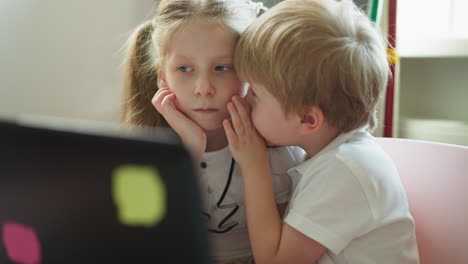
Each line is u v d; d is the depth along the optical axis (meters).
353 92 0.64
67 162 0.24
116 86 1.90
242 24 0.71
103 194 0.23
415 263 0.70
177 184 0.21
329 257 0.67
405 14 1.50
